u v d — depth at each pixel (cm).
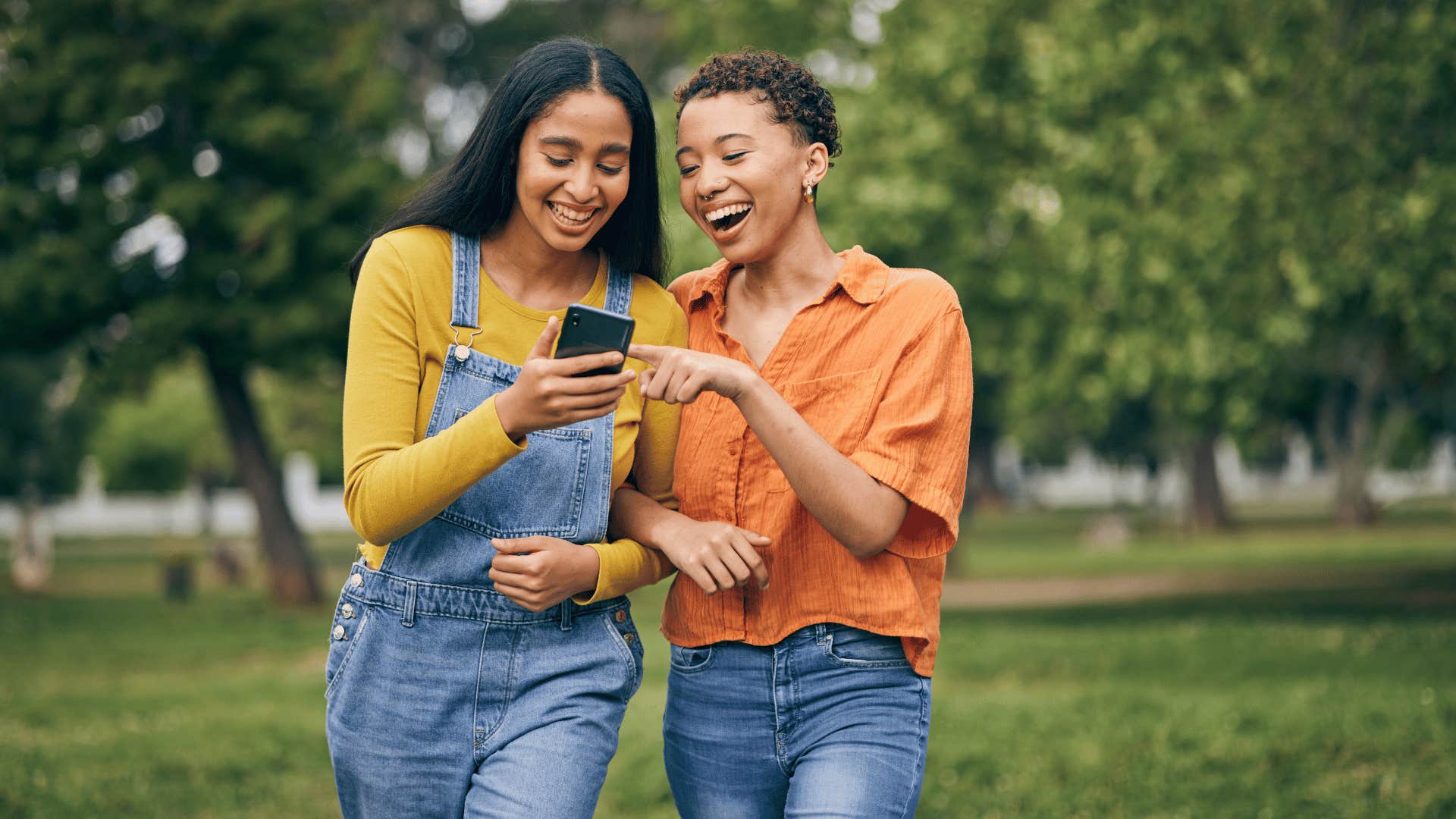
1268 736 710
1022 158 1445
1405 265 1146
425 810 228
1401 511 4416
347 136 2008
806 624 240
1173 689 990
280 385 3388
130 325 1923
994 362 1536
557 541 222
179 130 1919
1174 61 1195
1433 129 1190
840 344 240
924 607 246
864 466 227
